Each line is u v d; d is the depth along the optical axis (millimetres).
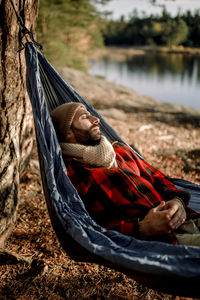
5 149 2330
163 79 20312
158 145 5703
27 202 3051
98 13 11344
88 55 15406
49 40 8078
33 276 2102
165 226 1728
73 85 10891
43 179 1982
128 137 6074
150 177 2293
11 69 2303
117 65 30500
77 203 1866
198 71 25047
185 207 2072
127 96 11180
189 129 7508
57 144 1992
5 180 2336
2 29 2131
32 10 2539
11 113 2371
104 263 1650
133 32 63844
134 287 2068
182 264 1512
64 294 1975
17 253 2328
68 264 2258
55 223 1863
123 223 1816
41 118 2039
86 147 2088
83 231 1719
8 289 1977
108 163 2059
